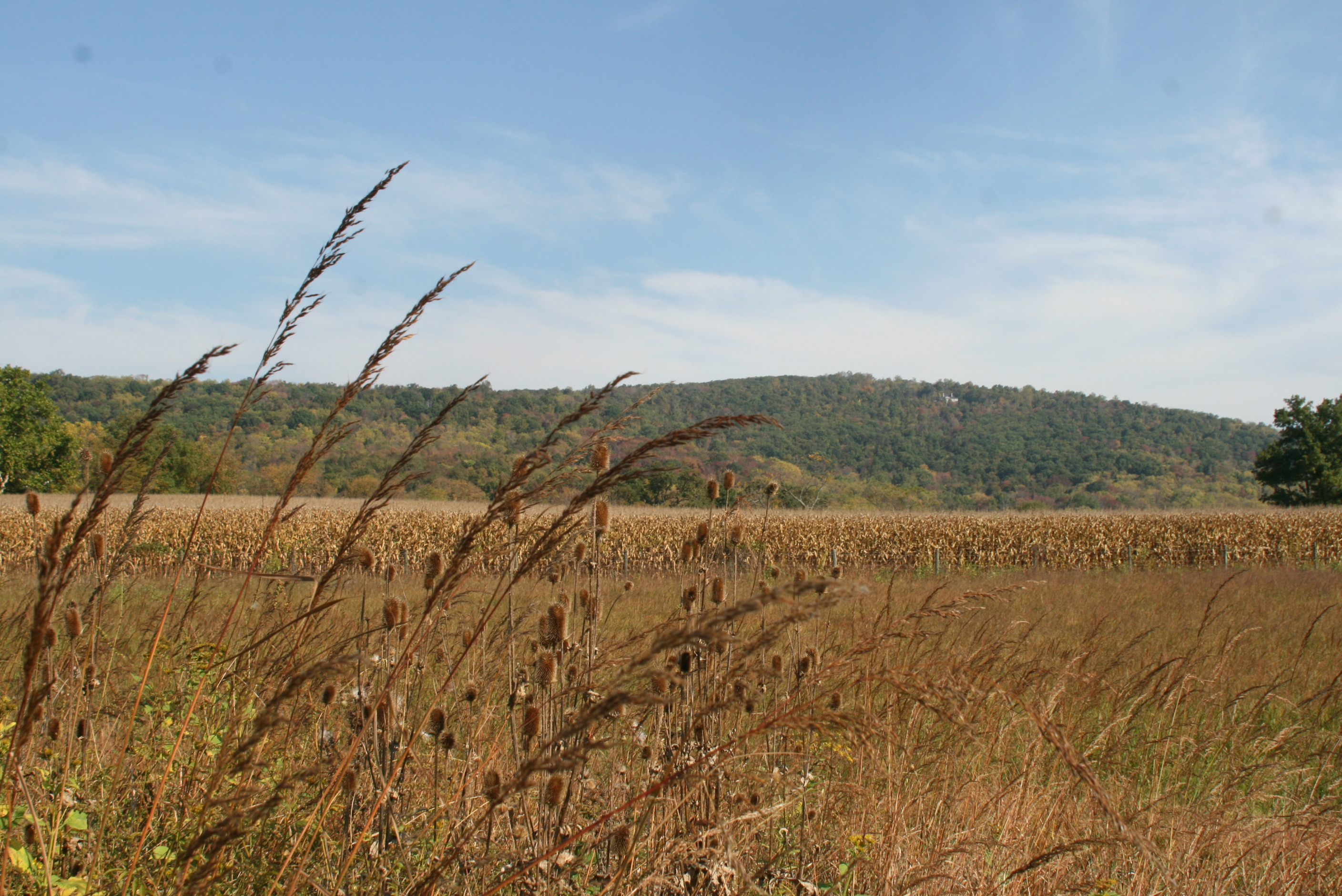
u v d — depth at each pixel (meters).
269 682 2.26
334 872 2.21
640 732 2.73
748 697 2.45
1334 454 64.69
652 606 9.30
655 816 2.34
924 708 3.39
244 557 19.22
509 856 2.21
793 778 3.01
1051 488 127.81
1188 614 11.33
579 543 2.55
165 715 2.51
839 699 2.68
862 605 6.07
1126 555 26.86
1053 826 3.17
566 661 2.58
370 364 2.00
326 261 2.02
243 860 2.13
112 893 1.93
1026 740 3.96
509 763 2.43
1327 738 4.86
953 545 26.58
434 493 48.41
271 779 2.27
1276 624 10.28
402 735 2.43
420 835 2.30
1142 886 2.86
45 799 2.20
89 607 2.54
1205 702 5.42
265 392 2.14
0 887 1.70
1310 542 28.11
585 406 1.84
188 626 2.89
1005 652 5.27
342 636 2.65
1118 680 5.50
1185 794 4.00
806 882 2.56
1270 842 3.38
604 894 2.01
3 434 41.19
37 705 1.61
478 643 2.66
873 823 2.97
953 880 2.63
